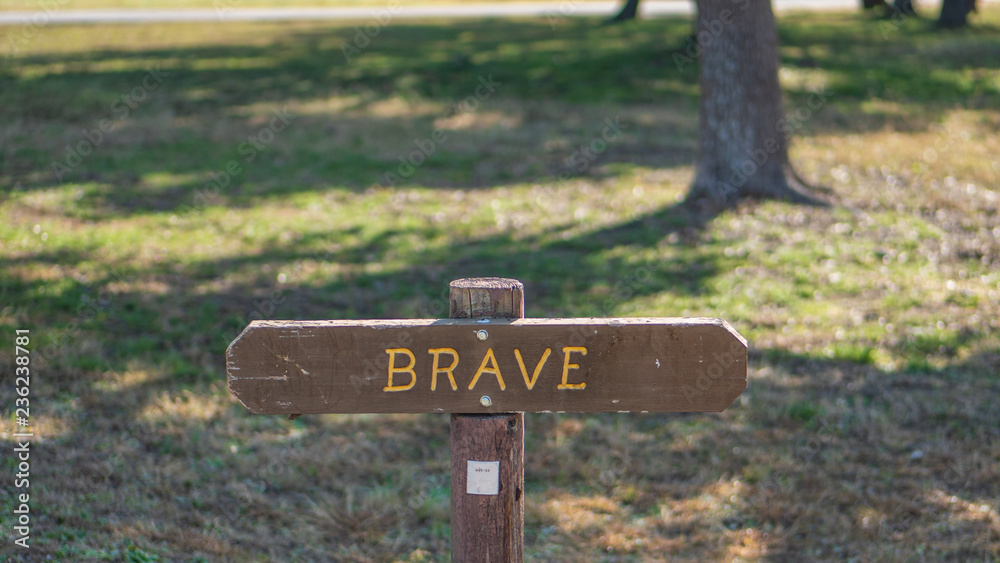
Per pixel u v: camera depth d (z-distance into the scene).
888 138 14.62
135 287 8.05
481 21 30.36
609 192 12.03
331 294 8.17
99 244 9.18
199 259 9.01
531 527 4.81
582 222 10.68
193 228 10.06
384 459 5.48
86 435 5.34
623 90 18.75
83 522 4.36
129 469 5.00
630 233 10.21
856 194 11.60
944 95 17.66
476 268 9.04
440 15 33.28
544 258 9.36
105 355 6.61
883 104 17.03
